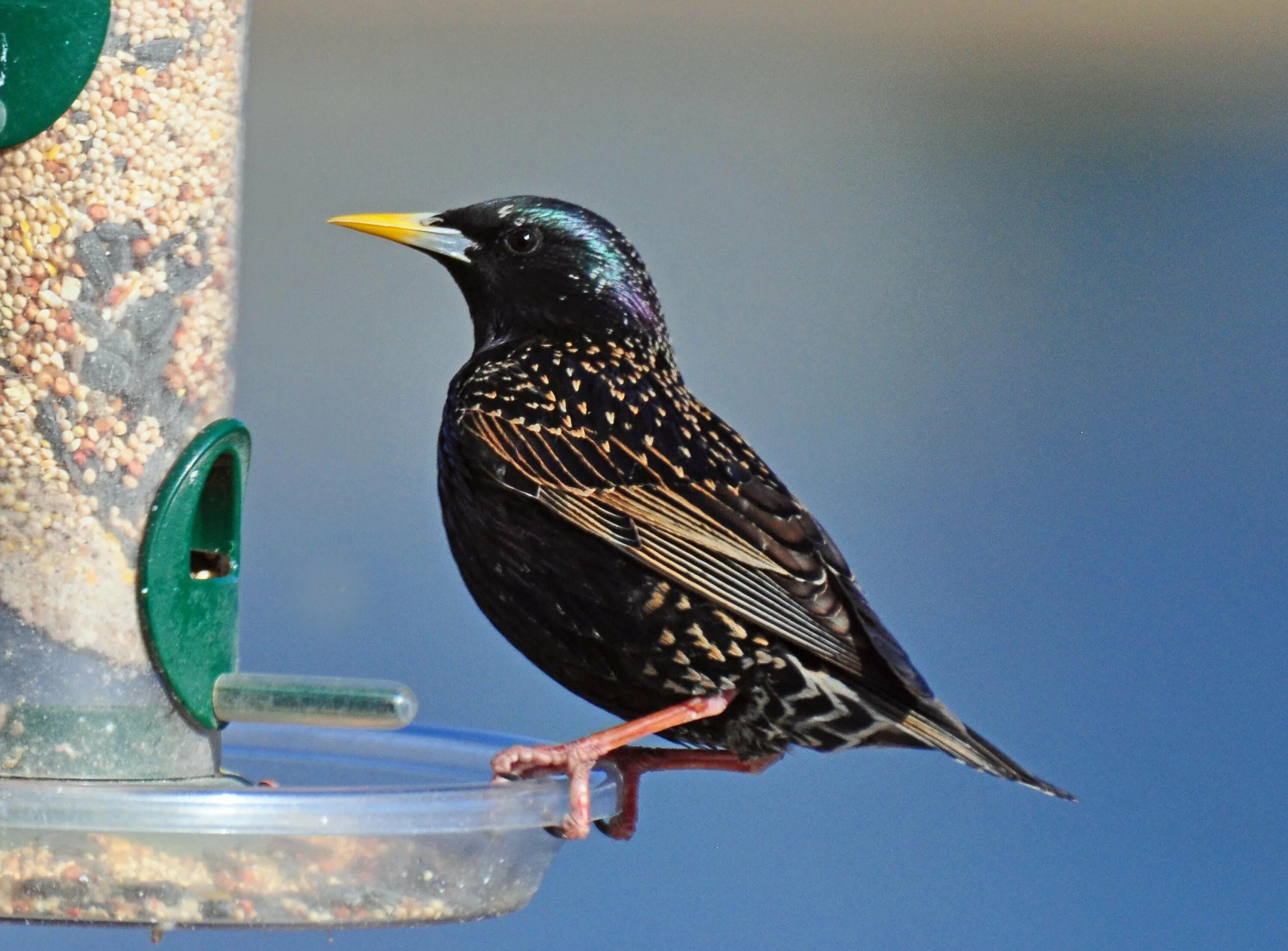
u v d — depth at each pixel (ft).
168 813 27.91
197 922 29.48
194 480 32.91
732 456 35.24
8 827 27.89
